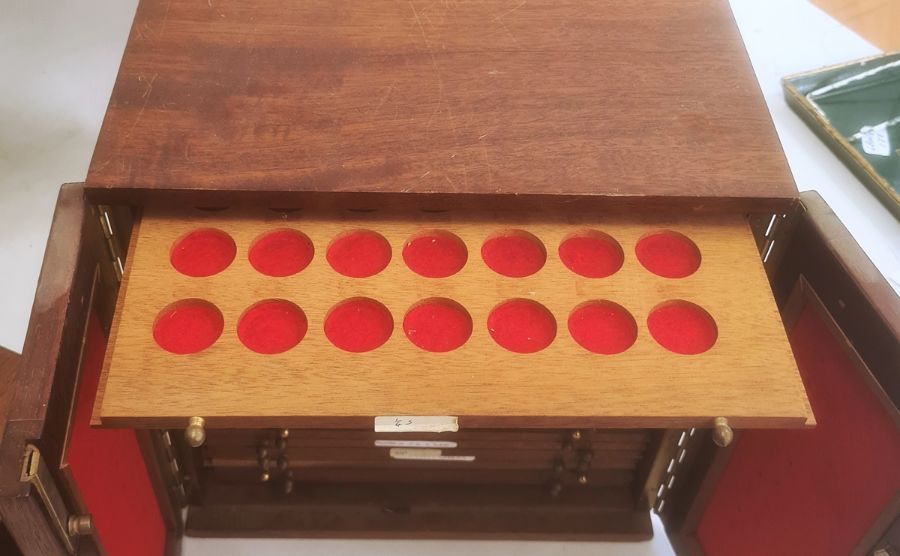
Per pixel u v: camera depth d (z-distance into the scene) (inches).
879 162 56.1
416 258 32.7
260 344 30.2
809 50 64.9
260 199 31.9
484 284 31.7
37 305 29.2
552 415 28.7
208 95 34.4
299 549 44.5
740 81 36.2
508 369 29.7
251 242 32.5
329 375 29.2
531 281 31.9
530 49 37.0
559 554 45.0
